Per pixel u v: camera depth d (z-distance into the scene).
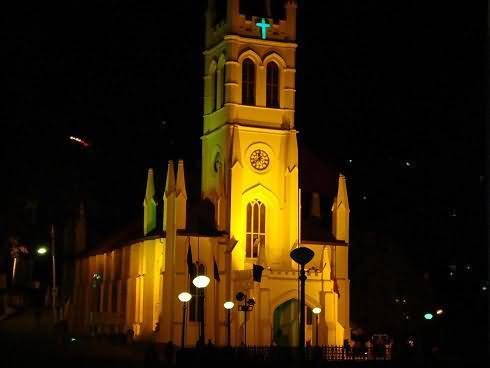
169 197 111.81
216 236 111.75
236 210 112.75
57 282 175.00
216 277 107.81
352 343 112.12
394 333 119.81
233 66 115.75
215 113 119.50
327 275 110.81
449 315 125.75
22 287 174.00
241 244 112.69
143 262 120.44
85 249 159.62
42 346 100.06
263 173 115.19
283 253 114.06
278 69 118.25
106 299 136.12
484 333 116.44
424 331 121.62
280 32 118.56
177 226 110.81
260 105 116.31
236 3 116.94
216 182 118.06
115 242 138.88
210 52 122.31
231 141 113.94
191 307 109.62
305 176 134.50
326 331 109.25
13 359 82.69
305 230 118.56
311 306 109.81
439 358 78.31
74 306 150.75
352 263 125.50
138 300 120.81
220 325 109.56
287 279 110.31
